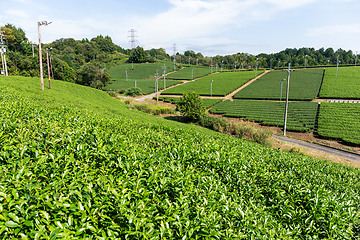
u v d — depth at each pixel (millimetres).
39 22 29938
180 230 3314
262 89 78375
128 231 2951
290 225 5035
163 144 7738
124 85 101500
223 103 62938
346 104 48125
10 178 3332
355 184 9453
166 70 140250
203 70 151250
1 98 11000
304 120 41594
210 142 8914
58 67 76875
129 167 4738
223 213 4156
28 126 5875
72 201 3322
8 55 67812
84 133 6379
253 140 29438
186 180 4629
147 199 3699
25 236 2514
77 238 2717
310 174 8398
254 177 6297
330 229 5004
